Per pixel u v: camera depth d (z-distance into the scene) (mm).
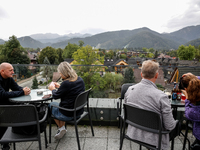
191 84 1586
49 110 2152
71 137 2434
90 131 2631
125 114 1574
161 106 1306
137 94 1432
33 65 3395
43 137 2436
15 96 2033
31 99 1932
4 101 2156
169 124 1300
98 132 2594
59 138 2275
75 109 1866
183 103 1977
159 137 1316
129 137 1581
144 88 1407
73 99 1922
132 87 1562
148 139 1396
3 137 1595
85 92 1968
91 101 3062
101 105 2822
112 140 2363
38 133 1554
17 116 1438
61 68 1926
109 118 2773
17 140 1534
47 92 2266
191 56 77812
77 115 2021
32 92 2336
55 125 2844
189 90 1597
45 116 1694
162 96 1312
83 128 2723
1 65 2121
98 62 28109
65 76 1951
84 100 2088
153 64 1418
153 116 1310
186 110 1715
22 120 1468
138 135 1465
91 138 2412
